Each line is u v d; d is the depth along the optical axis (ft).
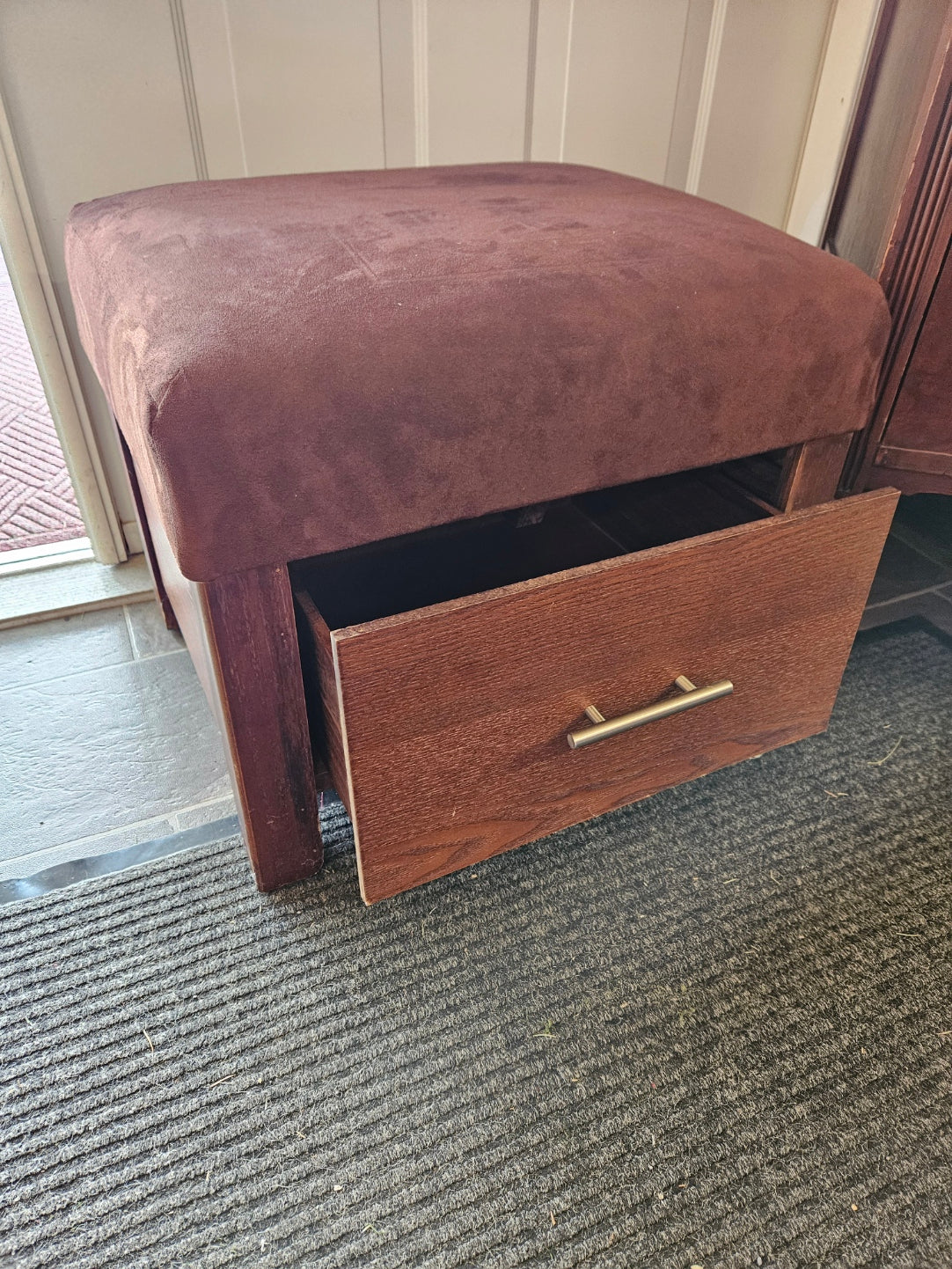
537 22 3.16
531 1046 1.86
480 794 1.89
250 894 2.19
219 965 2.02
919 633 3.10
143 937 2.09
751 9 3.44
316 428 1.50
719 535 1.85
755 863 2.28
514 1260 1.54
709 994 1.97
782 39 3.56
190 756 2.64
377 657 1.54
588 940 2.08
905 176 2.37
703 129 3.69
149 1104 1.76
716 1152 1.69
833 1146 1.70
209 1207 1.61
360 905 2.16
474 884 2.22
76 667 2.99
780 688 2.24
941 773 2.57
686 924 2.12
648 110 3.54
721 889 2.21
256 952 2.05
